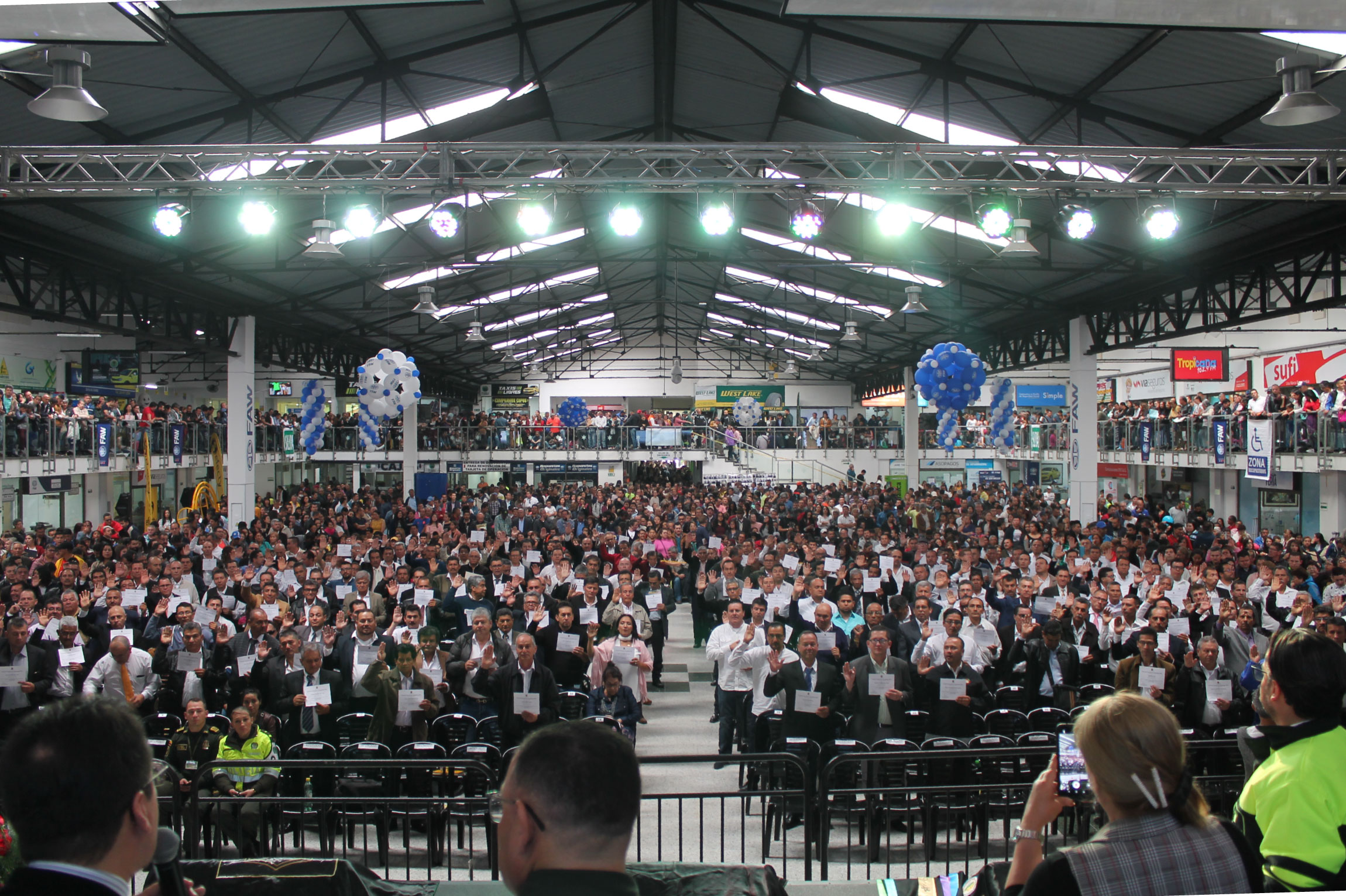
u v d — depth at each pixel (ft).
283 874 10.72
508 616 27.09
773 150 34.91
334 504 83.66
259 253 56.85
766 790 19.95
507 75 41.96
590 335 151.12
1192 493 96.89
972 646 27.99
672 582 54.03
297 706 25.22
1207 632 32.12
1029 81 36.52
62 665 27.58
